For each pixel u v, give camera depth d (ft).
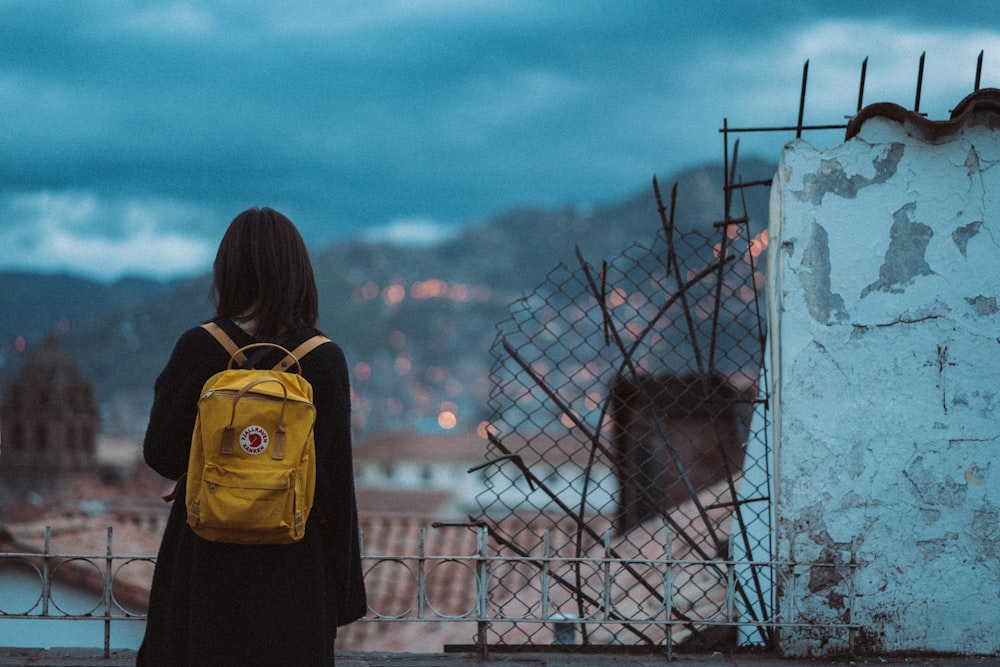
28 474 210.18
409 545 44.96
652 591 14.58
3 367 283.79
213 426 8.48
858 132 13.84
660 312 15.15
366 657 13.99
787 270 13.79
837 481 13.66
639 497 15.56
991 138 13.69
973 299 13.69
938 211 13.71
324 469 9.16
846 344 13.73
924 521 13.64
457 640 27.76
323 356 9.22
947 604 13.62
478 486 257.55
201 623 8.80
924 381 13.70
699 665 13.53
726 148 14.88
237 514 8.34
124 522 44.34
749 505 16.79
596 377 15.19
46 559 13.42
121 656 13.64
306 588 8.98
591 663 13.66
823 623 13.66
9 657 13.52
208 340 9.14
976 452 13.61
